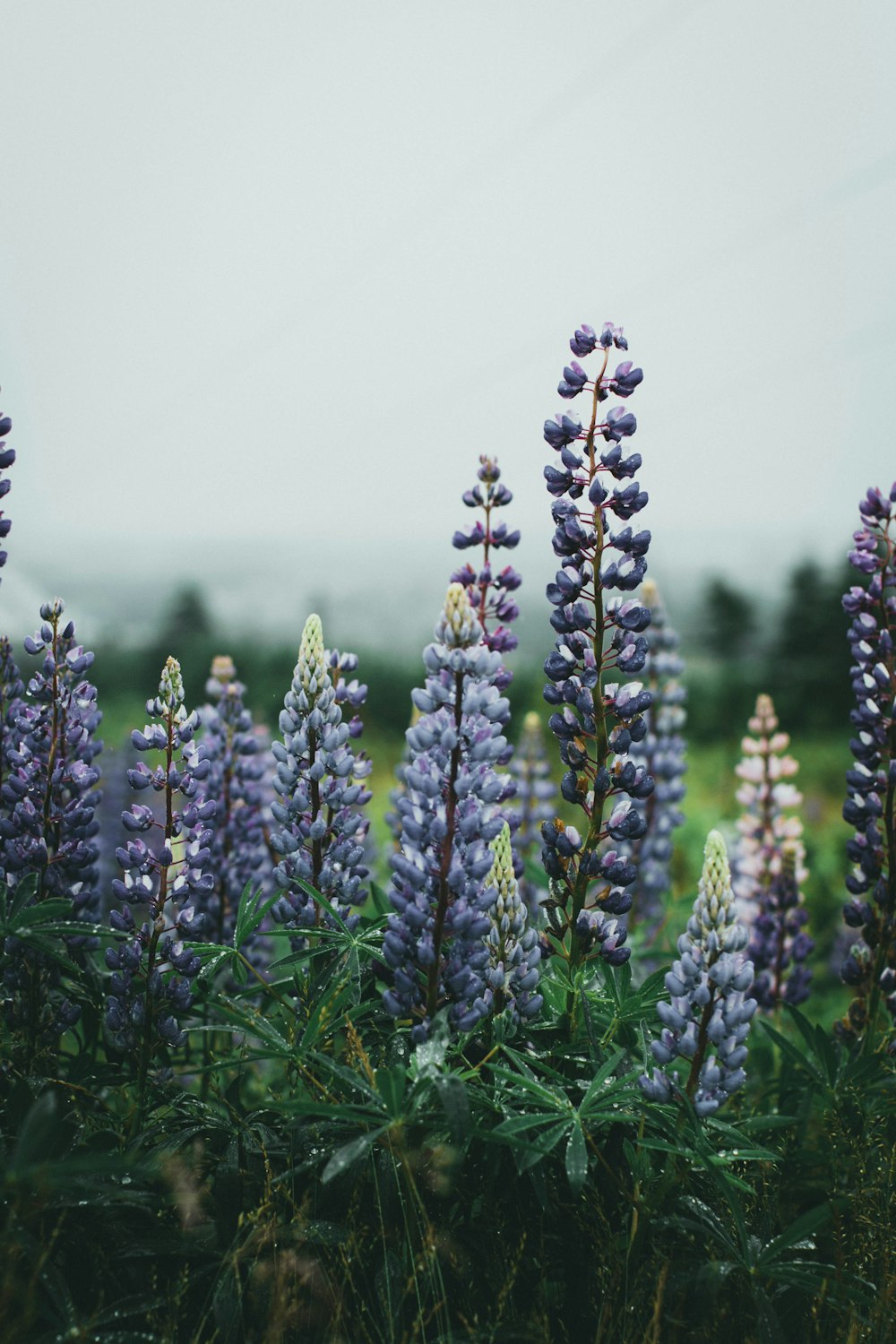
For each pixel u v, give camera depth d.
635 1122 0.83
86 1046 0.98
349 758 0.95
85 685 0.98
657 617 1.44
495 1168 0.83
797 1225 0.82
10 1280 0.73
